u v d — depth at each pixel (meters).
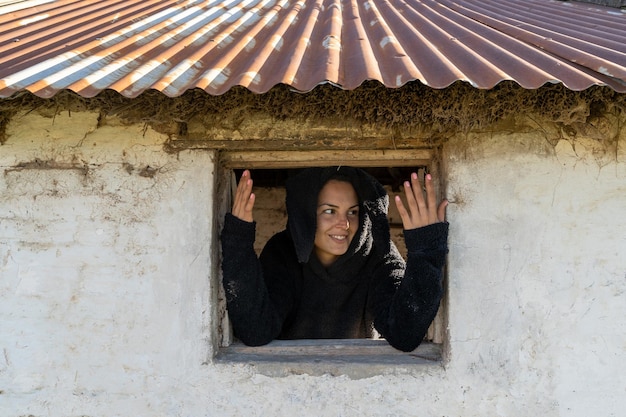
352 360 2.58
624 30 3.07
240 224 2.55
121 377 2.60
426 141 2.54
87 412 2.60
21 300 2.62
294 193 3.05
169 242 2.60
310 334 3.19
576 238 2.51
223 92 2.06
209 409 2.57
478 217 2.53
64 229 2.62
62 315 2.61
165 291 2.60
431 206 2.45
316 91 2.20
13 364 2.62
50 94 2.05
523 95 2.19
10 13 3.59
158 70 2.30
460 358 2.52
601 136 2.43
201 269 2.59
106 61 2.41
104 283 2.61
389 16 3.26
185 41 2.69
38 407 2.62
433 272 2.39
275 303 2.91
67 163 2.62
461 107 2.23
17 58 2.60
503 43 2.63
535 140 2.51
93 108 2.33
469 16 3.30
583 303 2.50
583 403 2.50
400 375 2.52
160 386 2.59
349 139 2.52
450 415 2.52
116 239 2.61
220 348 2.69
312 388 2.54
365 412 2.53
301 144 2.54
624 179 2.49
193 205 2.60
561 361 2.50
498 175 2.53
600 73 2.14
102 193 2.62
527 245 2.52
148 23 3.07
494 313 2.52
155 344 2.59
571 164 2.51
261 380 2.55
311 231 2.97
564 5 4.02
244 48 2.57
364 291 3.21
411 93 2.20
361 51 2.39
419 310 2.43
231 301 2.58
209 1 3.65
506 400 2.51
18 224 2.62
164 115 2.37
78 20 3.36
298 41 2.58
